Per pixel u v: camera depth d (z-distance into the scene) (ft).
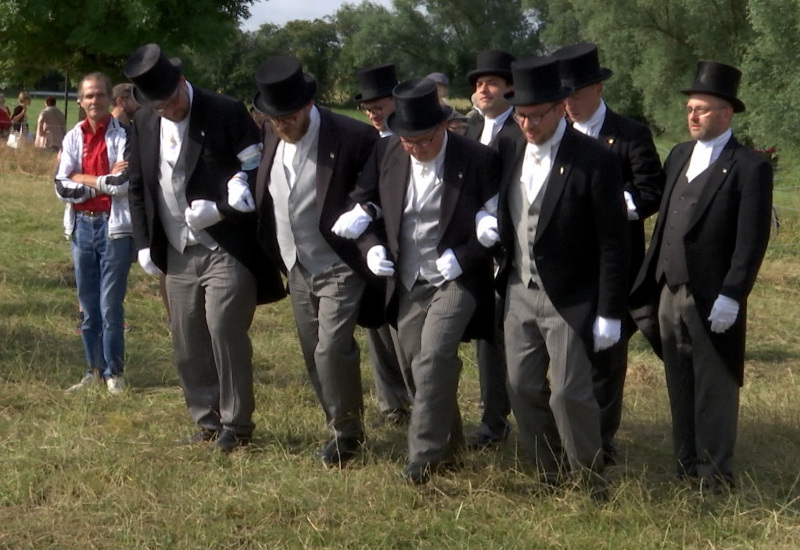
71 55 78.64
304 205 16.44
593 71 17.17
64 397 20.39
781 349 27.37
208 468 16.80
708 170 15.69
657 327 16.81
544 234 15.01
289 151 16.53
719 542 14.52
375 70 19.43
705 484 16.17
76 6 73.00
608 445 17.53
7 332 24.84
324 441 18.16
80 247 20.92
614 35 73.87
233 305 17.03
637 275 17.20
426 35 138.92
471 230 15.71
